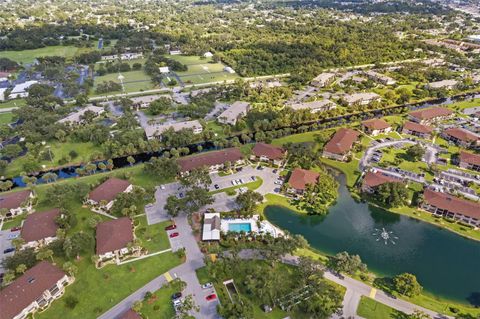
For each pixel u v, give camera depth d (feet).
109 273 342.03
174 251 370.12
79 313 302.25
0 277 335.26
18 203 425.69
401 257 374.63
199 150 579.48
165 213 428.15
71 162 544.62
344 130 600.39
